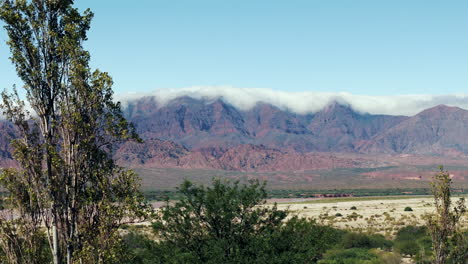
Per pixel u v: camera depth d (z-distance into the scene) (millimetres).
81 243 21812
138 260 25047
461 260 23188
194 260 24609
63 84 21953
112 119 22250
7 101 21859
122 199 22203
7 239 22266
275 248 25031
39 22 22688
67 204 21688
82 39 23391
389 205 152250
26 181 21844
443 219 23516
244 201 25266
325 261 44062
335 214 114250
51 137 22203
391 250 51438
